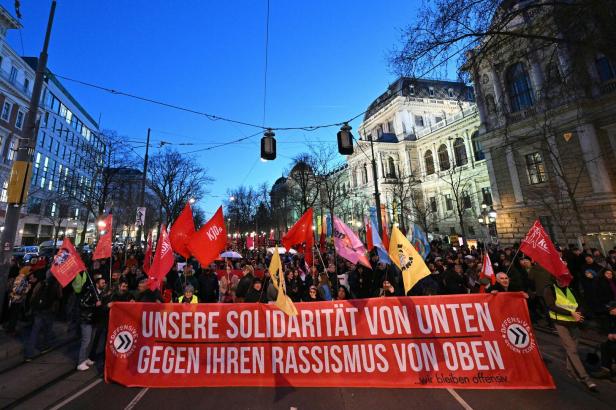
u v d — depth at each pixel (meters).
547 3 7.83
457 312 5.00
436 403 4.37
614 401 4.36
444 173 39.84
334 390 4.81
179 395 4.73
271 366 5.05
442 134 40.69
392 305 5.15
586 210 18.56
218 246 6.97
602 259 10.11
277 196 48.81
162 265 6.53
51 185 44.12
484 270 7.60
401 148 45.62
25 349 6.31
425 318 5.03
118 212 38.72
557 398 4.44
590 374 5.24
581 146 18.84
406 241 5.40
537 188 21.00
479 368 4.74
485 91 24.22
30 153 7.91
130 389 4.96
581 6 7.05
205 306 5.33
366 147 47.38
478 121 35.78
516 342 4.79
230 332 5.21
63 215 36.19
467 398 4.49
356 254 6.67
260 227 58.34
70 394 4.82
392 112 52.22
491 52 9.70
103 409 4.37
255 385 4.93
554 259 5.31
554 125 19.83
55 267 5.87
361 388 4.84
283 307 4.67
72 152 47.03
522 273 8.95
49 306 6.57
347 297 9.35
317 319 5.20
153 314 5.34
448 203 39.25
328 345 5.07
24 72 35.31
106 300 6.27
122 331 5.31
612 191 17.83
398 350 4.96
